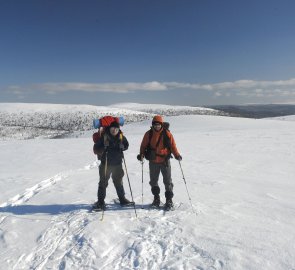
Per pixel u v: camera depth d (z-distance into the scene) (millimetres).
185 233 5844
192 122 63000
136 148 20375
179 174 11828
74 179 10602
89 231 5922
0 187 9797
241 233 5836
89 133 70375
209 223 6336
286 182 11086
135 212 6707
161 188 9312
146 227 6141
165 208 7156
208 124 59875
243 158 16406
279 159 16125
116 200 7887
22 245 5562
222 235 5742
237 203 7812
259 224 6320
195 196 8414
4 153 19844
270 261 4820
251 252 5094
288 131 33469
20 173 12750
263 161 15516
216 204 7648
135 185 9719
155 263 4898
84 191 8844
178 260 4941
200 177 11258
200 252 5148
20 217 6828
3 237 5863
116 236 5785
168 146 7215
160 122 7191
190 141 24562
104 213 6902
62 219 6633
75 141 26891
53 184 9953
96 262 4980
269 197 8602
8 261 5059
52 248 5445
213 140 25234
